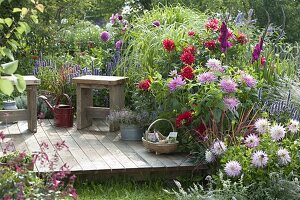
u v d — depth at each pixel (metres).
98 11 16.73
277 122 6.43
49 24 10.14
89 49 10.12
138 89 7.23
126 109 7.28
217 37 7.09
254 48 7.13
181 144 6.51
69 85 8.02
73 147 6.67
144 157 6.36
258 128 5.90
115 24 9.13
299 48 7.82
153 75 7.26
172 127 6.50
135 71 7.75
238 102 6.22
